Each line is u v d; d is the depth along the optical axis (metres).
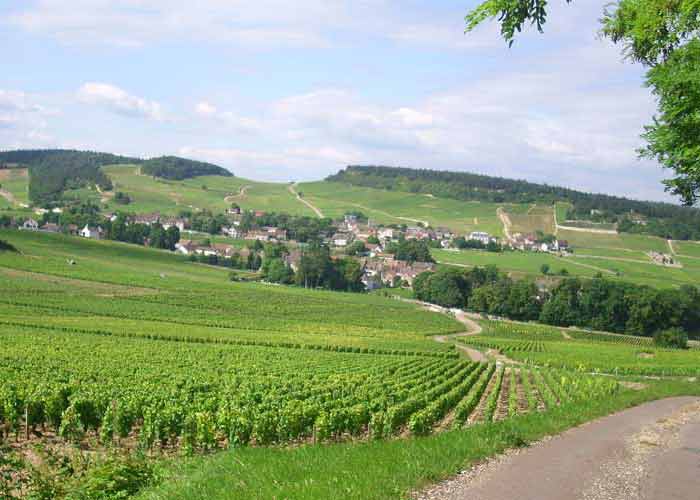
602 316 142.38
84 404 27.80
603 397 31.67
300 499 10.59
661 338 123.25
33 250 155.38
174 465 16.17
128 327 85.62
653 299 137.00
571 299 146.38
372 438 29.16
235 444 25.41
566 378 54.22
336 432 29.09
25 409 27.66
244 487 11.83
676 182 14.09
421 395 40.19
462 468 13.27
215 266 190.25
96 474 13.93
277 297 142.62
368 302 154.62
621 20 12.75
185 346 72.38
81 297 110.94
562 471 13.55
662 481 13.25
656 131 13.33
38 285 115.81
